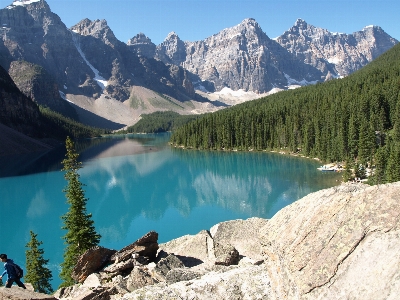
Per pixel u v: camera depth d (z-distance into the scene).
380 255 6.48
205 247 21.61
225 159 127.62
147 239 22.52
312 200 8.85
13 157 154.25
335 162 99.06
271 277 8.67
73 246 33.66
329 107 130.38
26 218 62.72
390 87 118.25
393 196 7.17
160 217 61.00
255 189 77.50
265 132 147.12
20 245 49.69
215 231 23.28
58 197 78.19
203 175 99.38
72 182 35.59
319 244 7.55
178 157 140.00
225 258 17.36
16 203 73.62
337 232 7.44
